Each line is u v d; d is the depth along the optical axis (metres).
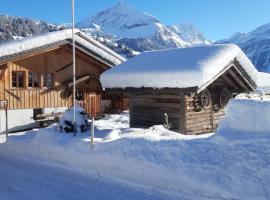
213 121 16.59
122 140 10.45
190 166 8.45
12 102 22.08
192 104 15.42
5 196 8.61
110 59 26.17
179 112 14.91
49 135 12.42
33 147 12.70
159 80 14.31
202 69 13.45
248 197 7.31
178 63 14.52
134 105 16.41
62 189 8.98
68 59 25.39
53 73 24.52
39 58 23.66
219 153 8.60
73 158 11.05
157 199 8.01
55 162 11.49
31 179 9.95
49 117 23.58
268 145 8.26
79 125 12.77
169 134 12.16
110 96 28.94
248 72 16.23
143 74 14.89
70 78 25.53
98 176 9.87
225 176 7.83
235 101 9.66
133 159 9.49
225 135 9.24
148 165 9.09
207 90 16.12
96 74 27.27
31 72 23.36
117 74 15.78
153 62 15.60
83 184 9.31
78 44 24.56
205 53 14.70
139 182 9.06
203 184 7.96
